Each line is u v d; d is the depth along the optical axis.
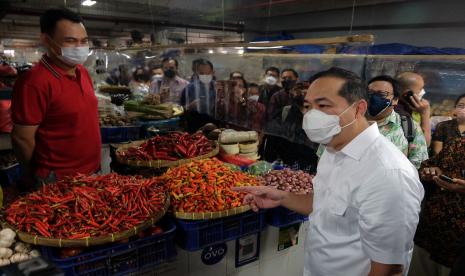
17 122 2.13
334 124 1.32
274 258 2.18
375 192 1.22
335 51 2.76
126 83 6.41
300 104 3.13
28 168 2.27
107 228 1.52
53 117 2.19
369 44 2.06
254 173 2.53
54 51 2.12
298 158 3.23
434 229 2.46
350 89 1.29
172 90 4.96
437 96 3.08
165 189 1.94
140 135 4.01
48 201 1.63
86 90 2.35
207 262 1.87
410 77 2.98
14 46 18.31
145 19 9.56
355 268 1.41
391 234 1.20
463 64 2.92
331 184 1.44
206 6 7.91
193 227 1.75
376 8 6.35
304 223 2.28
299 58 3.15
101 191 1.73
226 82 3.98
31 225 1.50
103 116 4.07
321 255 1.51
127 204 1.68
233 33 9.91
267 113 3.52
